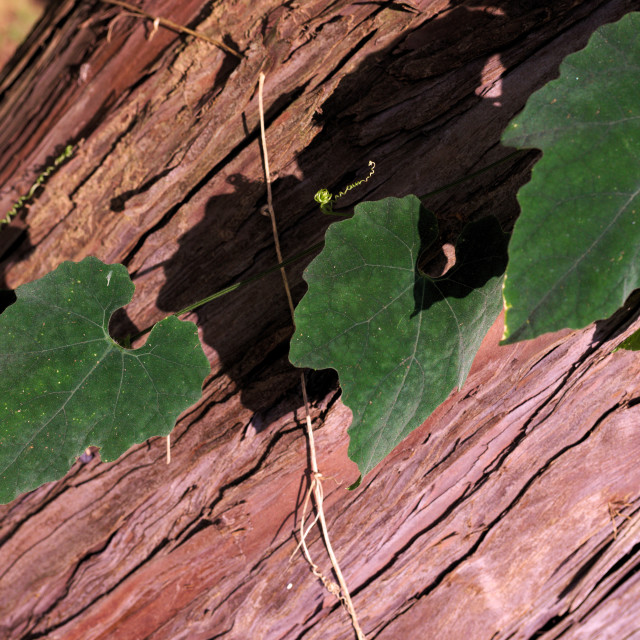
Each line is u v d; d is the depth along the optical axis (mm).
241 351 462
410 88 443
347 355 400
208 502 464
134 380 414
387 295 405
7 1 1405
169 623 472
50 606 479
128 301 416
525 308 354
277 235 448
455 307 412
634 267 364
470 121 443
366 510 466
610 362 470
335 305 399
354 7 445
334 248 398
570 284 357
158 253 466
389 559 475
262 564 466
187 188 458
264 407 460
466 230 410
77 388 410
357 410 401
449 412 463
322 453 455
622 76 377
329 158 449
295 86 447
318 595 471
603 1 439
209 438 464
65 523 477
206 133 453
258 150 451
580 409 476
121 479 471
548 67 441
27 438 405
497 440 474
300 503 461
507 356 460
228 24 456
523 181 445
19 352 405
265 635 470
